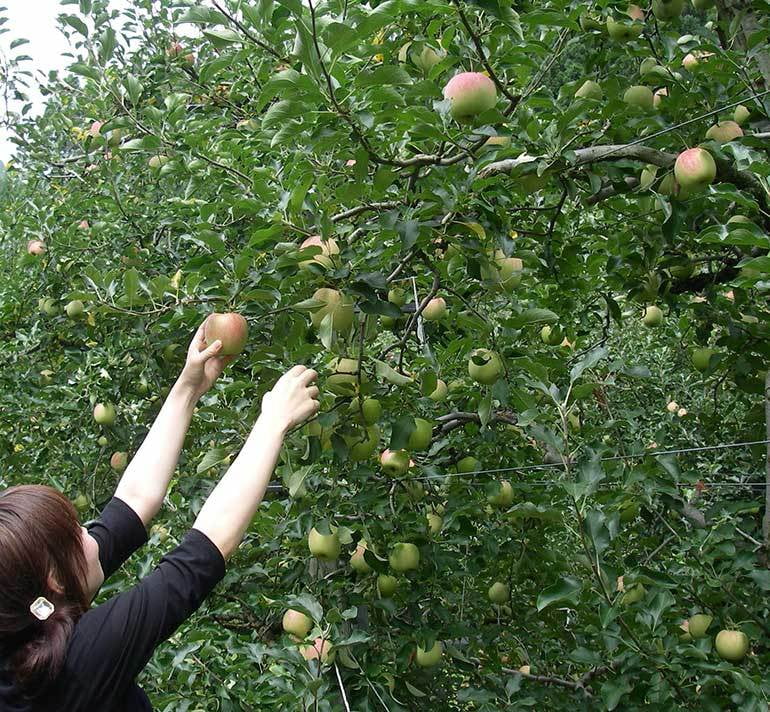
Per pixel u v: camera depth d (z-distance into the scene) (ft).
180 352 11.00
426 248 8.09
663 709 6.94
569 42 9.50
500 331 8.38
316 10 6.95
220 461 7.64
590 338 14.87
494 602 11.61
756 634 7.84
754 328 10.25
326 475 8.59
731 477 11.62
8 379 14.80
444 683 10.61
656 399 15.31
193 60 17.39
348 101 6.35
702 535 8.22
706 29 9.80
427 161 7.16
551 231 9.52
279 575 10.66
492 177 7.49
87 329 14.07
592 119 8.48
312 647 8.14
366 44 7.25
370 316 7.64
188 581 4.33
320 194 7.53
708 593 8.30
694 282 10.89
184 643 8.06
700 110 8.58
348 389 7.09
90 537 5.35
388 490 9.02
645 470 7.89
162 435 6.26
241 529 4.70
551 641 11.69
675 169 7.98
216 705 7.89
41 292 14.69
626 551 11.14
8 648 3.88
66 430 13.35
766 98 8.48
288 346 6.97
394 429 7.43
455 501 9.89
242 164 11.12
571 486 6.63
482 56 7.02
